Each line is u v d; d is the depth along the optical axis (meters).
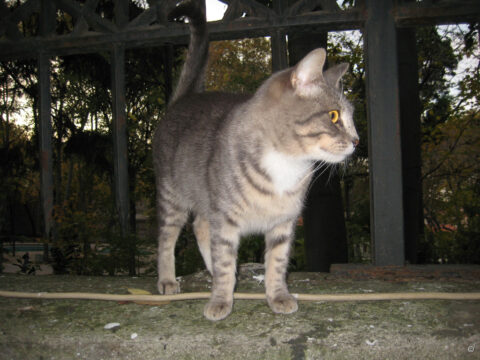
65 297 0.60
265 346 0.47
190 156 0.65
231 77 2.51
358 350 0.46
